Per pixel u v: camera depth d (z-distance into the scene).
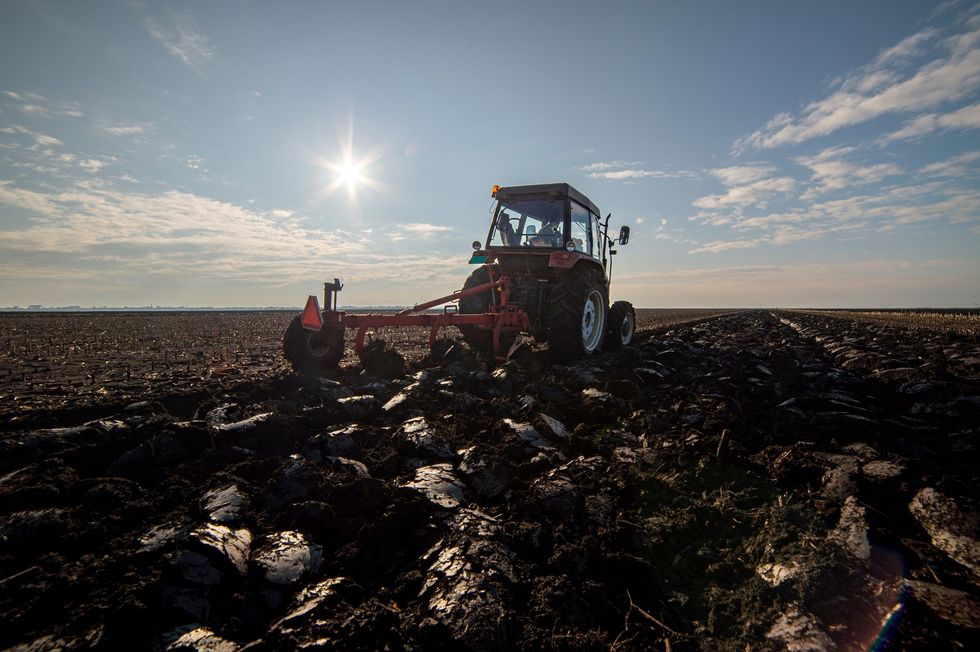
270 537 1.92
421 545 1.96
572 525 2.16
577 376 5.07
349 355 6.97
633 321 9.01
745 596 1.73
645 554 2.01
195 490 2.33
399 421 3.50
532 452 2.91
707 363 6.90
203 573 1.67
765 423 3.67
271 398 4.16
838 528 2.09
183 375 5.12
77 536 1.86
